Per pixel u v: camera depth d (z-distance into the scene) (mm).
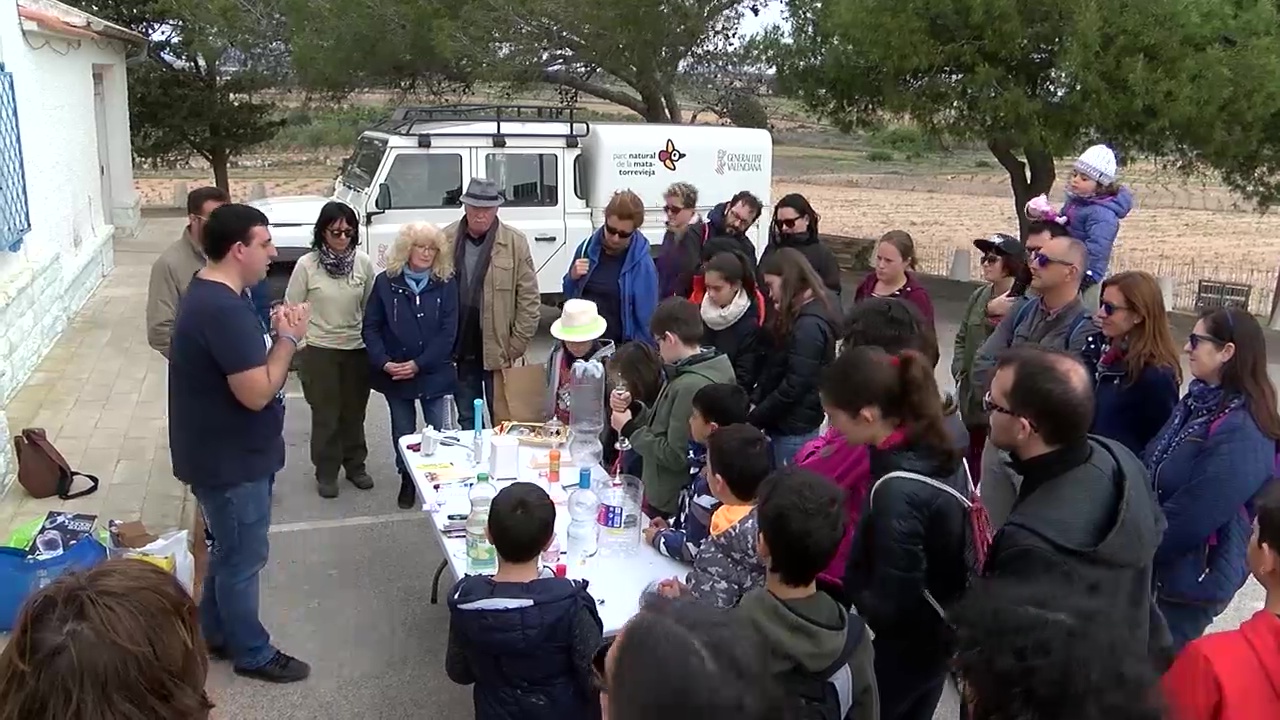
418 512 6070
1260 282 17719
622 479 4289
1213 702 1966
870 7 11820
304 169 34875
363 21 13680
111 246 13148
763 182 11156
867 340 3900
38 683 1414
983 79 11469
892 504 2779
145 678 1453
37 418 7172
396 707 4082
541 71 14391
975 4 11164
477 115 10578
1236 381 3262
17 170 7688
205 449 3781
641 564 3670
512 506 2945
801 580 2408
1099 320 4027
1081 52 10859
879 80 12812
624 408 4621
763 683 1354
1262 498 2146
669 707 1271
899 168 47219
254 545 4008
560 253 10164
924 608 2822
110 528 4695
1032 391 2543
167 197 25156
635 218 5840
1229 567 3301
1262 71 10734
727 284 4887
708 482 3467
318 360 6039
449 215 9641
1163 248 23250
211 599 4246
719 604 2982
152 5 19016
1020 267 5430
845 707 2355
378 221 9398
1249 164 12711
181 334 3664
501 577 3018
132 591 1512
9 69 8305
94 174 12555
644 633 1369
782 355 4695
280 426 4004
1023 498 2639
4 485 5727
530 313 5977
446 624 4773
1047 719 1511
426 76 15383
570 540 3705
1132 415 3875
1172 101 10898
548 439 4906
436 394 5906
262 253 3703
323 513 6039
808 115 15055
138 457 6461
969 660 1619
